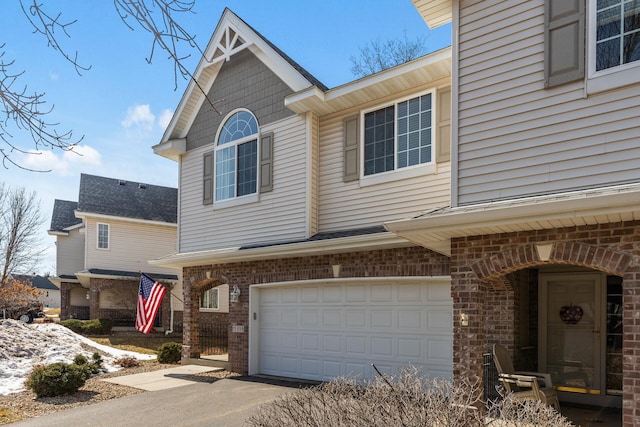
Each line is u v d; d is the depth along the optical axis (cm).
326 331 1017
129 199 2603
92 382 1049
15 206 2203
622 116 538
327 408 409
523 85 607
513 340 814
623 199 466
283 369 1092
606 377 812
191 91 1324
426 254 857
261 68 1190
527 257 583
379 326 934
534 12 607
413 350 883
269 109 1159
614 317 822
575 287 865
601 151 546
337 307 1003
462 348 619
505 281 780
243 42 1239
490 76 634
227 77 1271
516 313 831
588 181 551
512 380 670
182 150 1353
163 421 731
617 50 549
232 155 1238
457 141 652
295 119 1099
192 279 1327
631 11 544
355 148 1009
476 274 622
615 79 542
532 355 881
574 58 572
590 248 538
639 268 504
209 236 1265
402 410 367
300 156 1078
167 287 2384
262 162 1154
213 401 851
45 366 1000
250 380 1055
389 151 959
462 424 371
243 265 1182
